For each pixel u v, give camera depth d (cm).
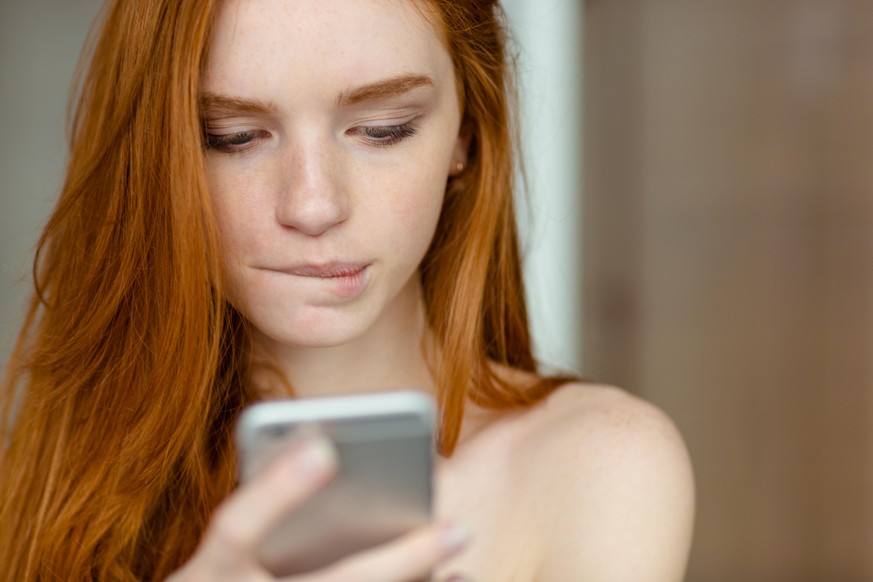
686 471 107
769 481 239
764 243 242
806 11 225
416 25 88
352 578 61
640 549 102
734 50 250
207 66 87
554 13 309
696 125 267
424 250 96
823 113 218
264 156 90
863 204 209
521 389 115
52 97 313
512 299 120
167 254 99
